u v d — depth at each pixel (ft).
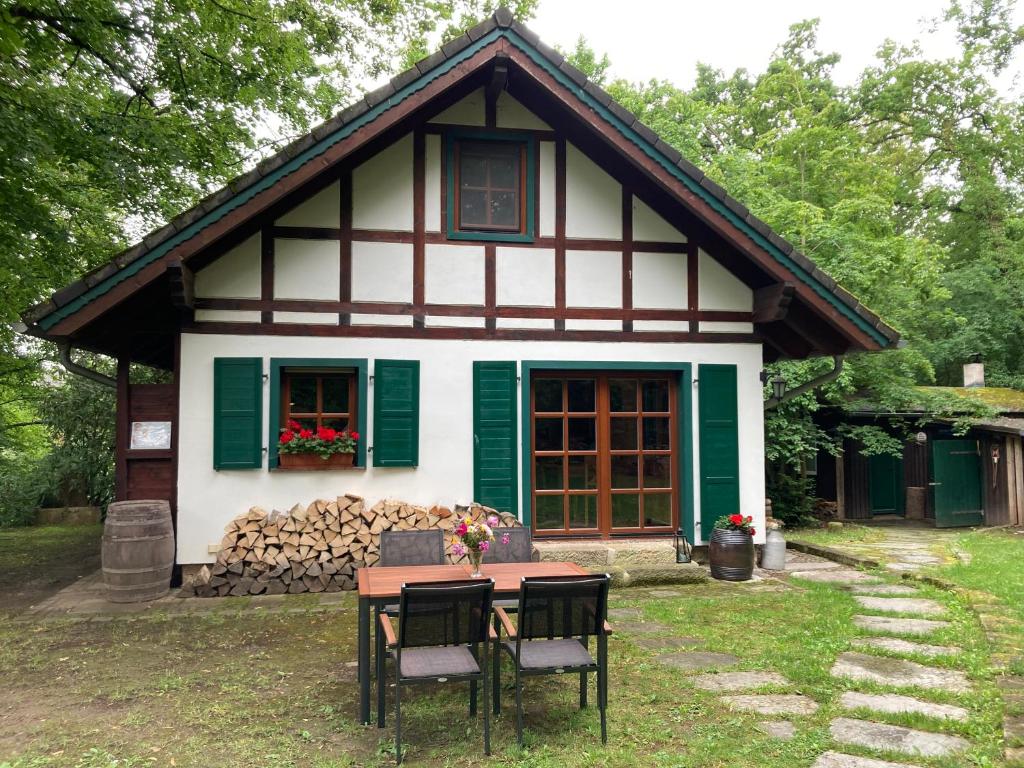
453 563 16.26
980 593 21.62
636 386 26.94
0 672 15.30
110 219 38.01
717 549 24.94
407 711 13.12
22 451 47.96
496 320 25.41
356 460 24.26
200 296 23.43
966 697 13.62
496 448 25.14
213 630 18.49
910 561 29.50
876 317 24.68
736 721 12.62
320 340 24.12
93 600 21.67
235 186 20.93
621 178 26.48
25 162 25.32
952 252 72.95
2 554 31.55
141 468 23.39
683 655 16.46
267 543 22.77
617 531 26.45
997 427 43.70
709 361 26.84
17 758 11.19
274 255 23.99
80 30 28.12
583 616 11.96
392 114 21.89
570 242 26.07
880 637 17.80
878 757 11.21
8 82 25.75
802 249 41.75
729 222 24.07
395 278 24.79
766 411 40.19
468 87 25.36
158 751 11.46
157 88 33.32
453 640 11.52
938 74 69.15
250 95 34.09
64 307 20.39
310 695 13.92
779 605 21.11
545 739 11.98
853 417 48.75
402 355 24.70
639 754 11.45
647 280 26.53
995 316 62.18
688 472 26.43
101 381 23.90
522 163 26.04
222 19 31.68
